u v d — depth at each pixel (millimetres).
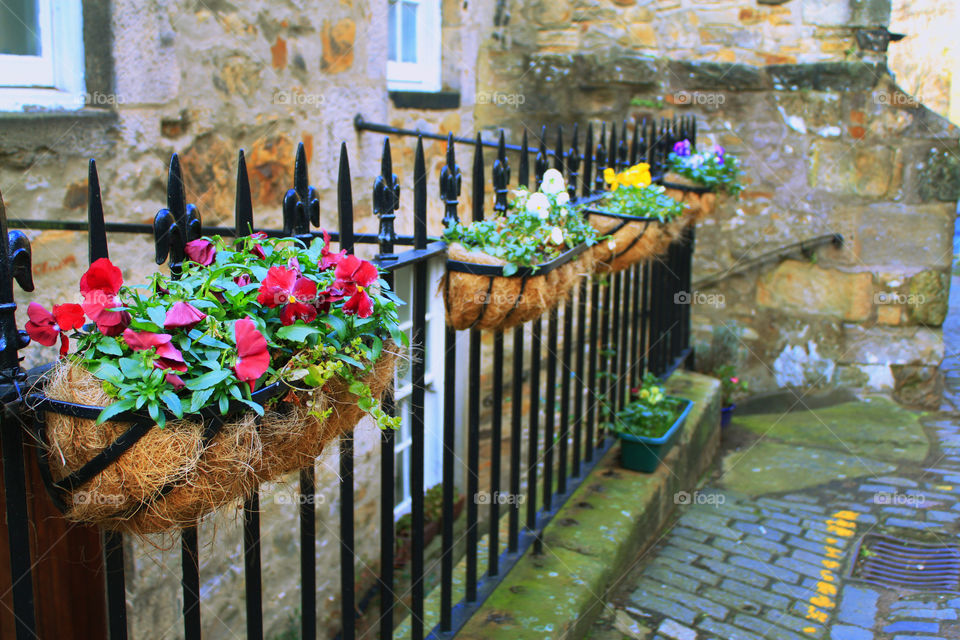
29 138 2590
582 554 2926
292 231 1594
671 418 3797
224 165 3275
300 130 3621
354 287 1384
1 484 2133
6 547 2217
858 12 5246
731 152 5582
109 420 1126
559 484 3312
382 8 4090
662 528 3645
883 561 3338
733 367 5793
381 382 1522
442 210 5035
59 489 1189
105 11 2777
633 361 4160
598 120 5574
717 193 4668
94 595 2639
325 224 3838
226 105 3248
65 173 2717
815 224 5539
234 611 3297
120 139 2857
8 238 1149
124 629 1447
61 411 1128
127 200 2920
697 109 5547
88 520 1197
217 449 1174
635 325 4145
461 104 5223
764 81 5426
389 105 4441
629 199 3246
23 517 1237
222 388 1168
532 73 5527
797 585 3150
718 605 2994
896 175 5344
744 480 4277
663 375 4633
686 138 4578
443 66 5129
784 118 5453
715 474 4367
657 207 3289
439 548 4488
